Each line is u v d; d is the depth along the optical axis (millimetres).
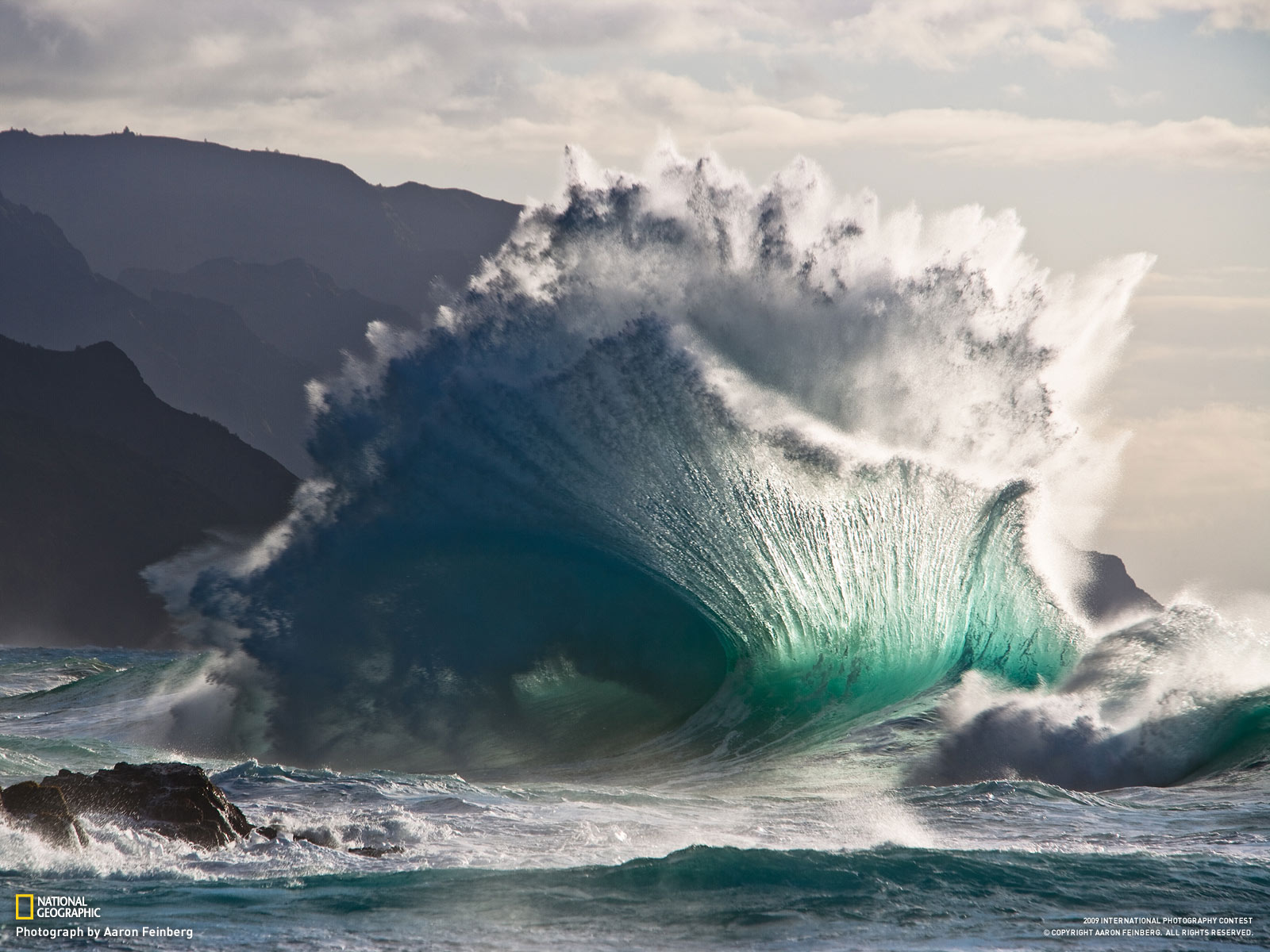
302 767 59625
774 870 31422
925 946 26531
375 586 65812
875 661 64562
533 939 26578
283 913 28062
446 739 62375
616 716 63562
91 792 36375
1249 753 51188
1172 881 31594
